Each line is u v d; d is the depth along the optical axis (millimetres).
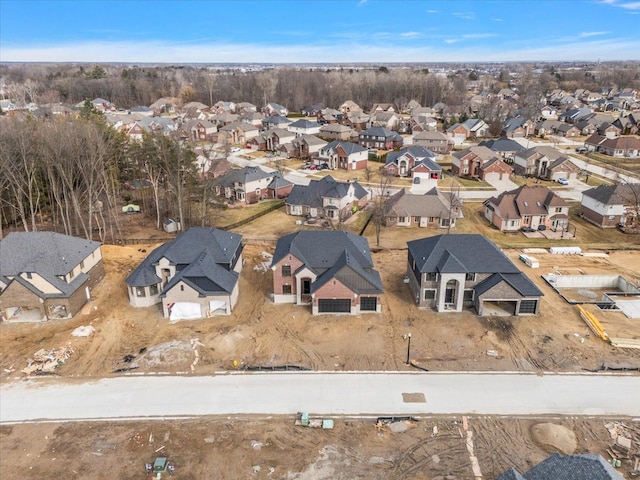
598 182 101438
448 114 184625
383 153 131375
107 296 53375
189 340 44562
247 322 47781
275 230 74312
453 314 49031
